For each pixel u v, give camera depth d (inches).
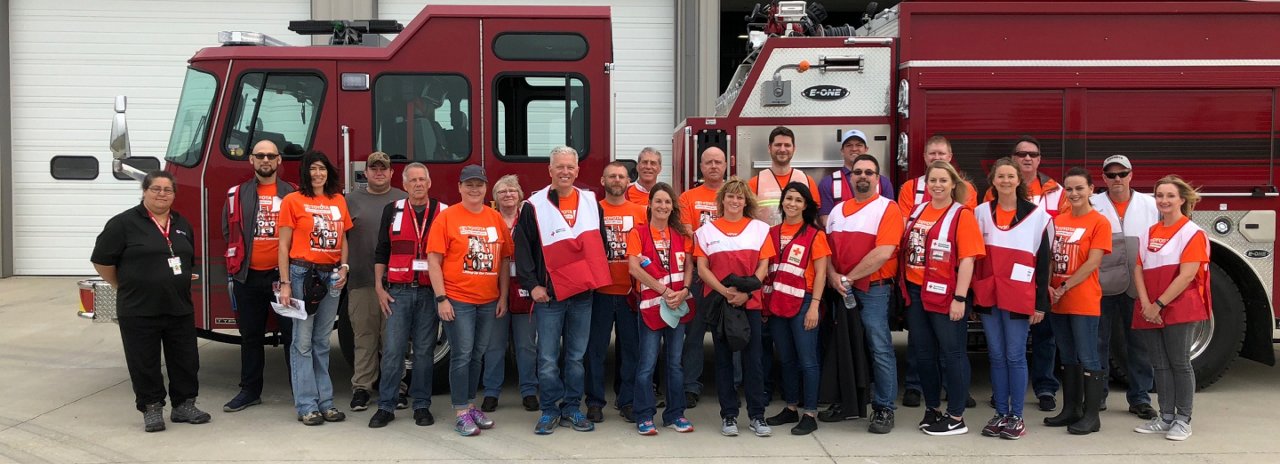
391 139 227.1
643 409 194.4
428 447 186.4
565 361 198.7
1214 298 232.7
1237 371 265.3
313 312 199.0
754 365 193.2
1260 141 228.5
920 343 195.0
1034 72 227.8
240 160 225.5
